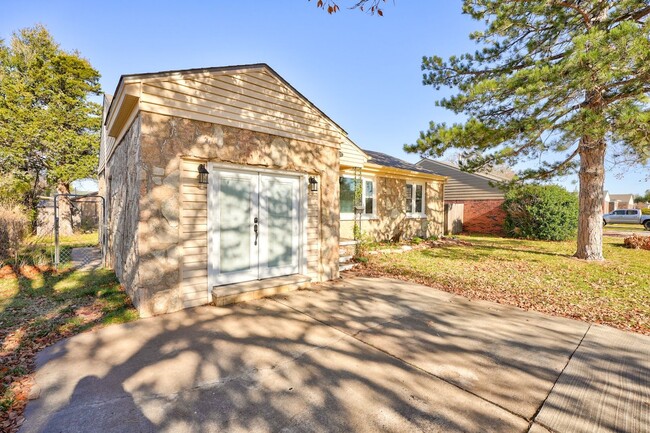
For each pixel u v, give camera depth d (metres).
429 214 14.86
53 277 6.62
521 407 2.53
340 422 2.30
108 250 8.00
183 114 4.57
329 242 6.76
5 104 14.75
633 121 5.93
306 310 4.80
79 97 16.95
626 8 6.57
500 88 7.23
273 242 5.91
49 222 14.70
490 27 8.32
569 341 3.82
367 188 12.03
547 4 7.43
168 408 2.43
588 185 9.01
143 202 4.25
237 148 5.16
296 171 6.16
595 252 8.95
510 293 5.91
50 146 15.25
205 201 4.91
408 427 2.26
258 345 3.57
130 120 5.00
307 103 6.21
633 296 5.62
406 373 3.03
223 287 5.08
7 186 13.11
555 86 6.31
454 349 3.57
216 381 2.83
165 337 3.71
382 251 10.30
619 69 5.77
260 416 2.36
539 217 14.32
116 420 2.29
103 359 3.19
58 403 2.47
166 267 4.47
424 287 6.32
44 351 3.36
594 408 2.53
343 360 3.27
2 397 2.53
